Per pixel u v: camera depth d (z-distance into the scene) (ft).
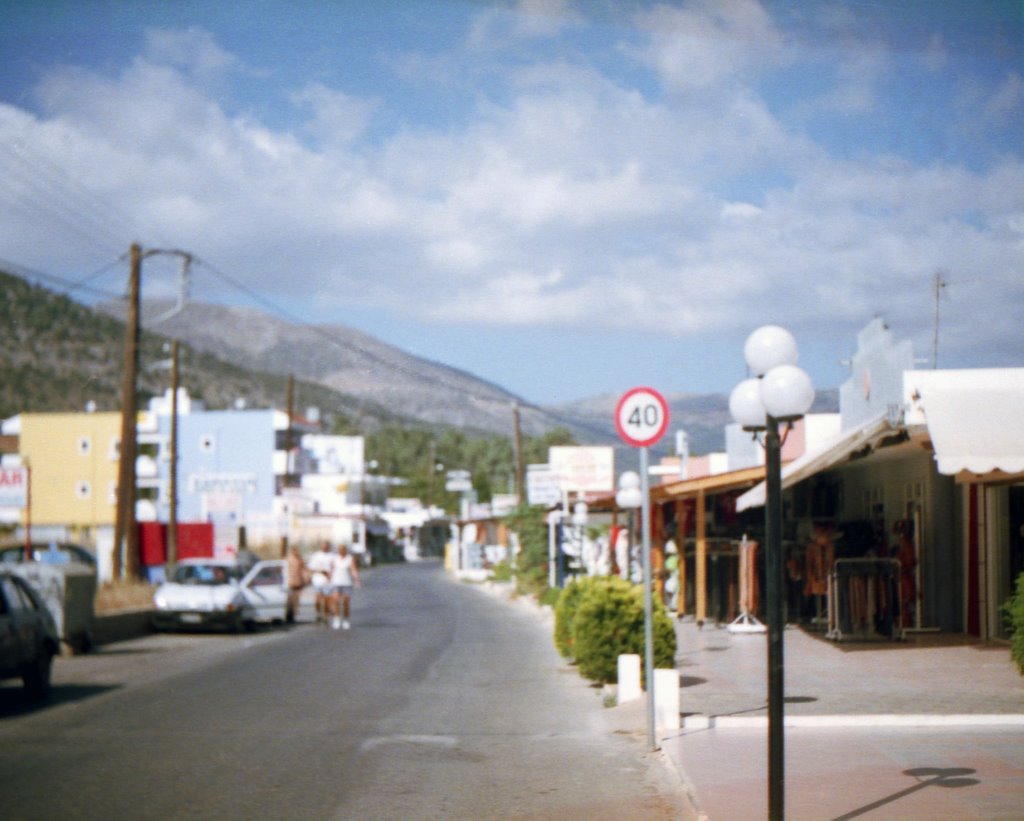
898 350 74.02
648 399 38.47
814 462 66.59
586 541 152.76
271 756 37.09
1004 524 68.74
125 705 49.39
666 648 54.44
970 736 38.24
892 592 72.13
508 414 519.19
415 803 30.07
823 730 39.83
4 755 37.14
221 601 92.48
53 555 128.77
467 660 70.08
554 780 33.09
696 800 29.01
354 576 102.94
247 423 308.19
